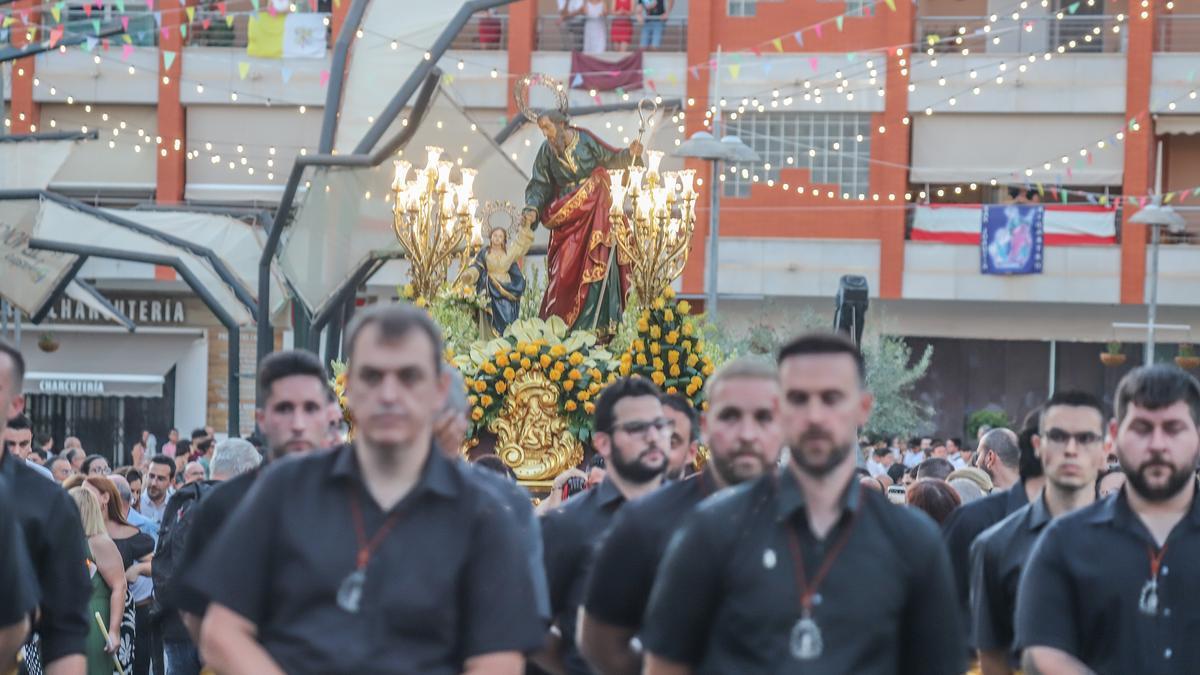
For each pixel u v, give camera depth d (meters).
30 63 75.25
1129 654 11.33
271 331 40.94
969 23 74.31
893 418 67.50
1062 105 72.44
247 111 76.12
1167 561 11.33
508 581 8.94
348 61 42.91
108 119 76.25
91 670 21.53
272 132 76.19
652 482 13.55
